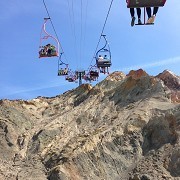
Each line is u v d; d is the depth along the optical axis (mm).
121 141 37719
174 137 35812
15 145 43219
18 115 49406
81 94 53719
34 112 52531
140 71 52375
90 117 45656
